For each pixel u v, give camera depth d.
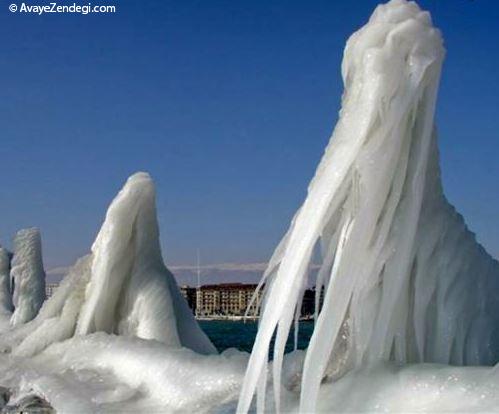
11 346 16.61
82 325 15.00
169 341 13.92
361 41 7.52
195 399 9.81
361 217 7.44
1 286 25.83
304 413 7.23
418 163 7.62
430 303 8.04
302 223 7.26
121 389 10.88
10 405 11.67
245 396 7.11
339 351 8.24
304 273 7.14
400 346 7.99
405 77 7.39
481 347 8.10
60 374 12.38
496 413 6.44
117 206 14.82
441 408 6.82
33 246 22.95
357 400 7.35
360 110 7.35
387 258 7.74
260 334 7.16
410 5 7.60
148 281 14.72
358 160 7.39
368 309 7.85
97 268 14.95
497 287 8.39
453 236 8.05
